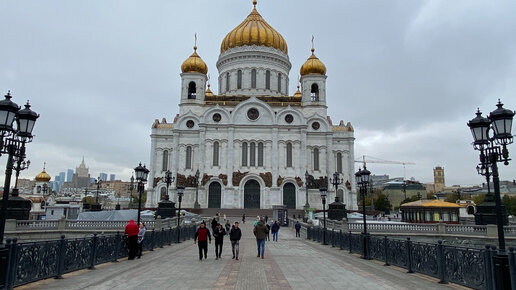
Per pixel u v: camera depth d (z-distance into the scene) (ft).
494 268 39.40
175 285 47.67
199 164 255.29
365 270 61.36
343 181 265.95
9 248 41.73
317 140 265.95
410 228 134.00
